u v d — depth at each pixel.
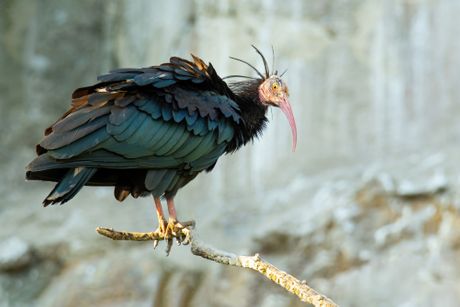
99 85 11.09
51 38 26.34
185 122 11.25
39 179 10.82
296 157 22.59
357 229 20.50
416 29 22.42
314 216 20.83
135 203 23.84
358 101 22.69
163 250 21.62
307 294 9.12
